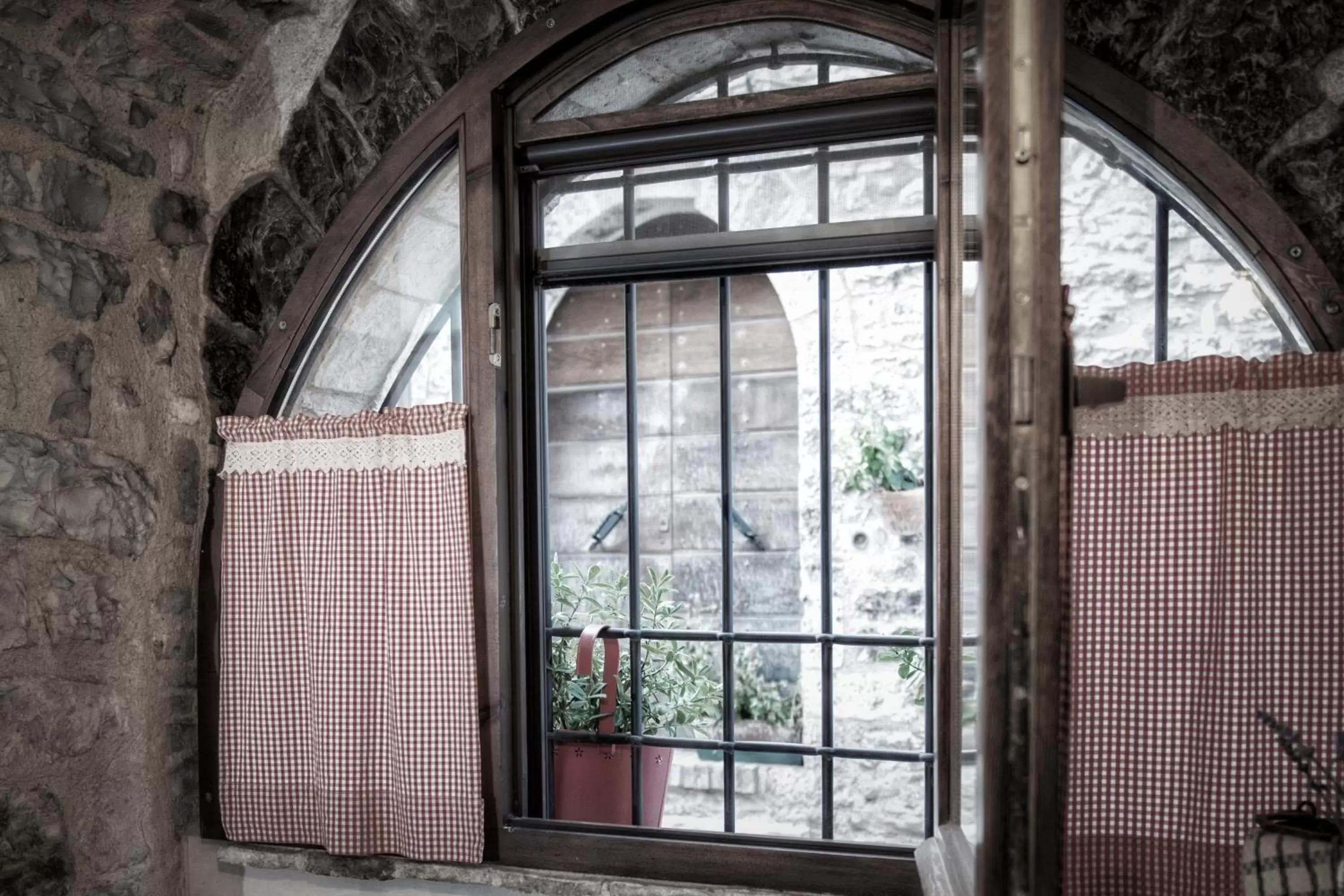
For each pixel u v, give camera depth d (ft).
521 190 6.28
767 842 5.56
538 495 6.24
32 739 5.63
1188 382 4.70
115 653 6.12
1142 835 4.76
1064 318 2.72
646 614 8.46
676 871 5.65
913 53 5.68
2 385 5.50
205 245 6.64
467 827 5.80
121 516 6.10
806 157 6.18
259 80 6.52
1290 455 4.59
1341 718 4.51
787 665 10.46
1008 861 2.54
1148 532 4.75
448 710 5.82
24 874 5.57
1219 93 4.93
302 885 6.27
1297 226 4.83
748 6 5.68
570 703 7.17
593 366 10.92
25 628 5.60
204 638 6.53
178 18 5.84
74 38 5.70
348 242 6.36
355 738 5.97
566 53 6.00
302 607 6.16
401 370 6.70
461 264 6.08
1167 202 5.31
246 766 6.28
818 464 10.06
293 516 6.21
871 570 9.71
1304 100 4.82
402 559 5.91
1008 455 2.51
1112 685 4.78
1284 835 3.26
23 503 5.59
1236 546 4.64
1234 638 4.65
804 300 9.99
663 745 6.55
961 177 4.36
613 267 6.17
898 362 9.66
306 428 6.13
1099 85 5.05
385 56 6.23
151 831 6.24
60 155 5.80
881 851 5.40
